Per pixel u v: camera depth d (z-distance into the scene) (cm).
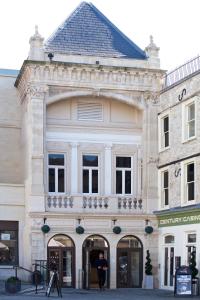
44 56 3625
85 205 3631
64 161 3731
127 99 3738
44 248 3528
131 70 3712
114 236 3641
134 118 3850
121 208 3681
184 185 3416
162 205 3681
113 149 3797
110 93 3709
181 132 3472
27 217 3606
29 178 3578
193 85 3366
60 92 3653
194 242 3284
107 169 3778
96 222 3631
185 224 3362
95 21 3903
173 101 3584
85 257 3594
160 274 3612
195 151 3322
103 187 3756
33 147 3569
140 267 3656
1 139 4022
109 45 3803
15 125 4047
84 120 3775
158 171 3722
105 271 3562
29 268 3506
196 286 3086
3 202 3688
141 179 3800
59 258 3553
